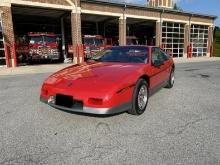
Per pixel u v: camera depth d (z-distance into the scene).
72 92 4.02
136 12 24.27
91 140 3.57
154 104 5.59
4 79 9.84
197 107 5.38
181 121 4.42
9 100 5.96
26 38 19.44
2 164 2.90
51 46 19.67
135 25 32.59
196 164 2.91
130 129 4.00
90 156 3.09
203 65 17.31
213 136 3.74
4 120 4.44
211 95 6.63
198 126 4.17
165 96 6.44
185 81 9.14
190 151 3.24
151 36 34.84
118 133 3.83
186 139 3.62
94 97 3.85
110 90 3.90
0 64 16.47
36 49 19.06
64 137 3.67
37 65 17.62
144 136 3.72
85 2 20.16
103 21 28.31
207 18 32.38
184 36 30.39
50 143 3.47
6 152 3.20
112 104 3.88
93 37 20.72
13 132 3.87
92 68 4.92
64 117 4.57
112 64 5.19
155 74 5.51
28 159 3.02
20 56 19.61
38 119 4.48
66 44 23.12
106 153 3.17
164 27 27.95
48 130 3.95
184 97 6.35
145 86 4.87
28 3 16.66
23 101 5.84
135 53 5.64
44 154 3.14
